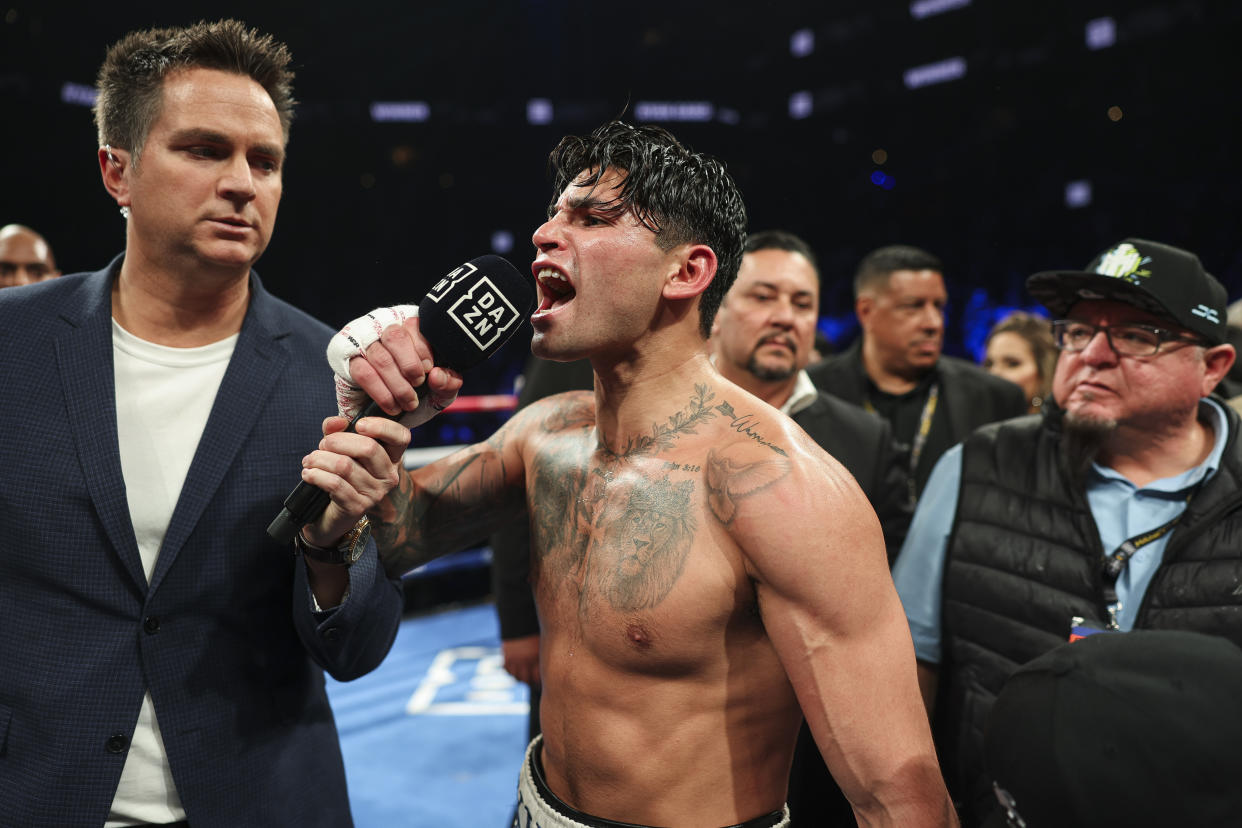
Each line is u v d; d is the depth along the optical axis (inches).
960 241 549.0
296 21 413.1
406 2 438.9
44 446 48.1
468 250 540.4
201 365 52.4
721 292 43.0
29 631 47.8
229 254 48.4
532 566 45.9
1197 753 27.5
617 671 39.4
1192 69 446.6
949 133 542.6
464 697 152.7
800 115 575.2
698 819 38.8
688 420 40.9
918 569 66.6
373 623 49.2
